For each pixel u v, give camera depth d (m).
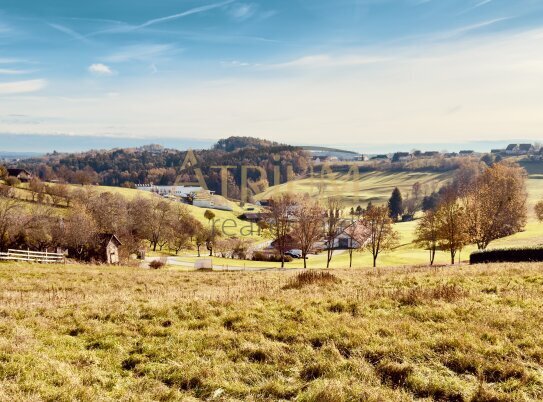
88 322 11.80
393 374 7.99
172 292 18.22
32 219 74.06
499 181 68.00
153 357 9.23
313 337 9.96
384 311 12.03
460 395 7.21
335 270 33.06
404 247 96.75
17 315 12.52
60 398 7.09
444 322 10.67
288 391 7.55
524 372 7.70
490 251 38.97
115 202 108.62
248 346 9.52
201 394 7.62
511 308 11.73
